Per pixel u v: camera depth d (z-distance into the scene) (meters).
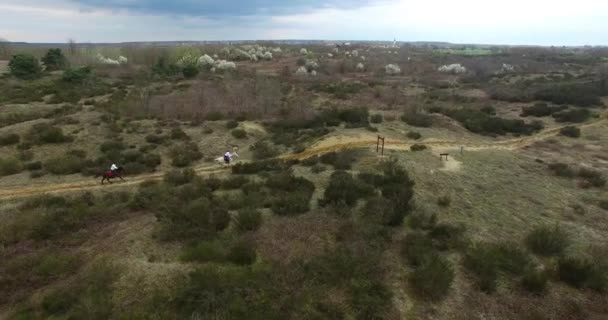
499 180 19.48
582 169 21.02
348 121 31.44
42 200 17.28
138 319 9.57
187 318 9.62
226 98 38.09
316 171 19.88
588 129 31.88
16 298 10.76
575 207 16.70
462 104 42.66
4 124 30.64
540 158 24.09
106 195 18.33
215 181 18.66
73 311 10.02
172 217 14.27
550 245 13.16
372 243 12.74
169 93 43.97
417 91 52.66
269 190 17.47
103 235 14.11
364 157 21.98
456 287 11.21
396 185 17.16
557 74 66.25
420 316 10.13
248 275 10.94
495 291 11.09
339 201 15.34
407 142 25.92
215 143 27.11
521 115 37.78
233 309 9.69
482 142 27.64
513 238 14.04
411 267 11.94
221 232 13.52
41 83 48.62
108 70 64.69
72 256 12.45
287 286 10.59
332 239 13.13
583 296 11.12
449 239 13.41
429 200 16.73
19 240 13.86
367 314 9.87
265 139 28.33
